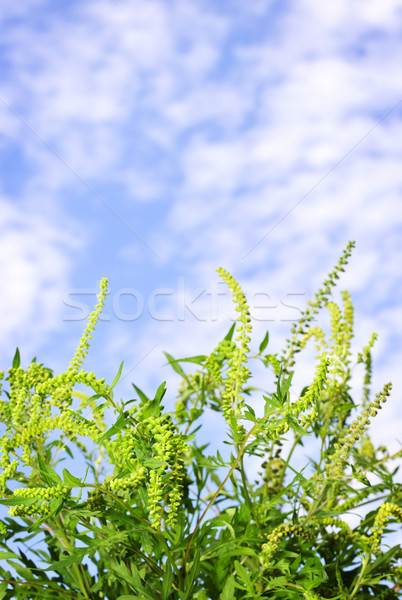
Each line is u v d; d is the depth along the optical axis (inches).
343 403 40.8
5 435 36.5
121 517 35.2
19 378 37.7
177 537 35.5
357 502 39.3
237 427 35.9
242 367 36.7
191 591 35.0
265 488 39.5
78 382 35.0
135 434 35.1
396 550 36.9
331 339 40.3
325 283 41.4
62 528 36.6
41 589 36.5
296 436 39.9
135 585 34.8
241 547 36.2
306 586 35.2
